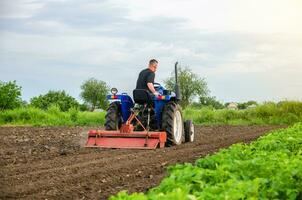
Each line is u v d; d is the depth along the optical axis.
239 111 29.31
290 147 9.84
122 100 14.55
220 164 6.61
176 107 14.47
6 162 10.63
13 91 30.56
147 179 8.39
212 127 23.95
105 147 13.37
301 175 5.96
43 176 8.83
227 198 4.54
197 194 4.77
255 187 4.96
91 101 58.09
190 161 10.27
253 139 15.80
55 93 45.81
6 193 7.42
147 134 13.20
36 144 14.60
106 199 6.95
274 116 28.44
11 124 26.48
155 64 14.31
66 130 20.41
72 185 8.02
